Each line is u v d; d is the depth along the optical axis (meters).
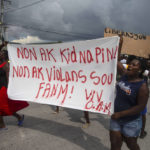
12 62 3.79
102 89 2.96
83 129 4.13
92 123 4.54
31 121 4.48
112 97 2.84
